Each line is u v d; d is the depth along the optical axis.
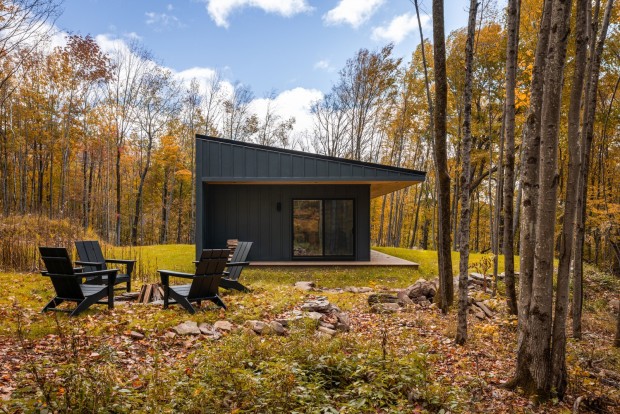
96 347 4.24
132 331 4.85
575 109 4.31
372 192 17.84
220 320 5.64
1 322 4.93
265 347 4.26
